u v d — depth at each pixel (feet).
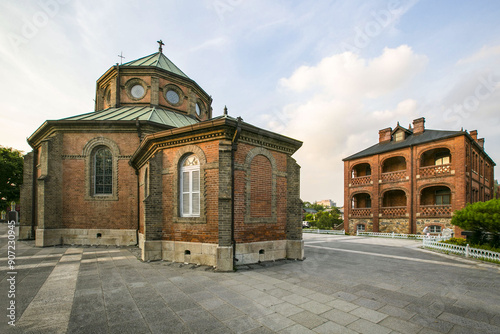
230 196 26.23
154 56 67.15
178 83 60.54
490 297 18.26
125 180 44.11
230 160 26.66
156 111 53.62
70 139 45.14
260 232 29.30
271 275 23.68
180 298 17.53
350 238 68.44
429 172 71.72
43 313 15.07
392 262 31.14
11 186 93.61
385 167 88.28
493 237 37.45
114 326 13.42
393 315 14.96
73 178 44.45
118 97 55.77
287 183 33.17
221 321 14.02
